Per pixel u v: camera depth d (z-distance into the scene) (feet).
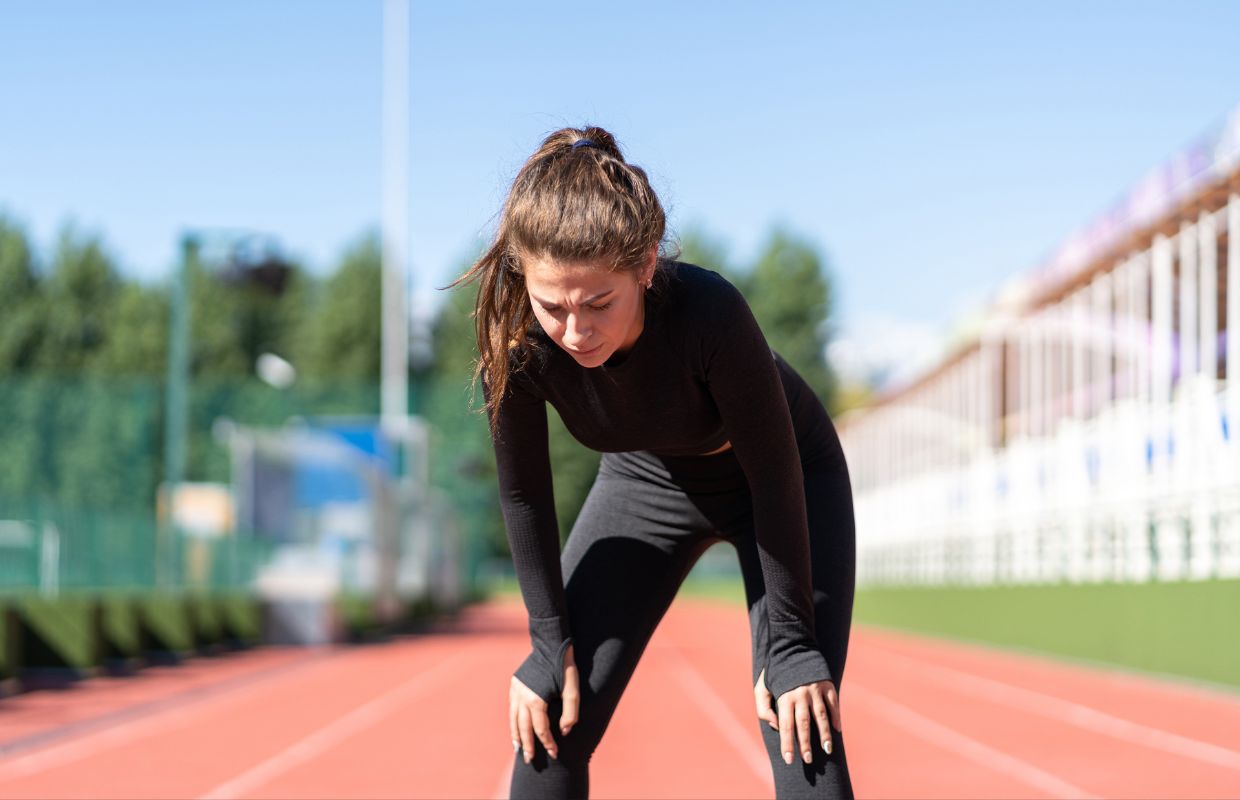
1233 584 36.35
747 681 41.52
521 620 108.47
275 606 63.67
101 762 23.35
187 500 114.83
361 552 75.97
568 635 8.13
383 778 21.26
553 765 8.11
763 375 7.35
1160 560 46.50
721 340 7.23
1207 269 45.21
